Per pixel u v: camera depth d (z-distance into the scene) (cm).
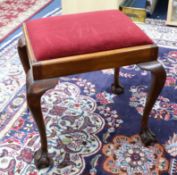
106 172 109
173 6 205
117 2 208
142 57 100
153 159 113
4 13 239
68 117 134
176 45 186
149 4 219
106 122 131
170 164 111
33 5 254
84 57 94
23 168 111
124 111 137
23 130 128
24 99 146
